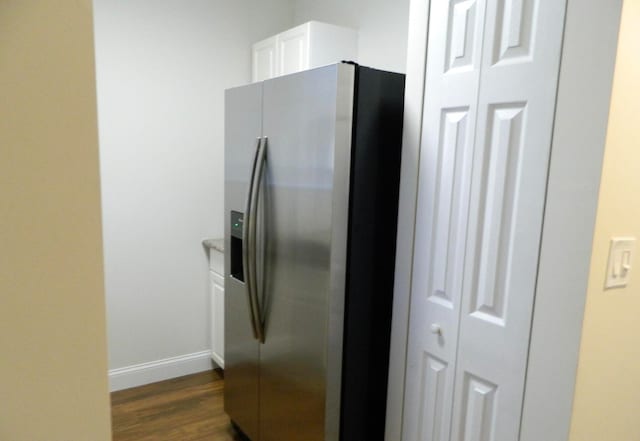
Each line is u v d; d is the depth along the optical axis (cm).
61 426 57
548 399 118
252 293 193
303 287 172
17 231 51
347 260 164
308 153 166
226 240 224
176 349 297
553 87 113
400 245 163
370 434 179
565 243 112
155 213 281
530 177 119
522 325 123
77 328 56
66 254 54
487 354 133
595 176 106
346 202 160
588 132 106
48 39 50
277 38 278
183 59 280
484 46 129
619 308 117
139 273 279
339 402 169
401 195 162
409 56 155
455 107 140
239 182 210
